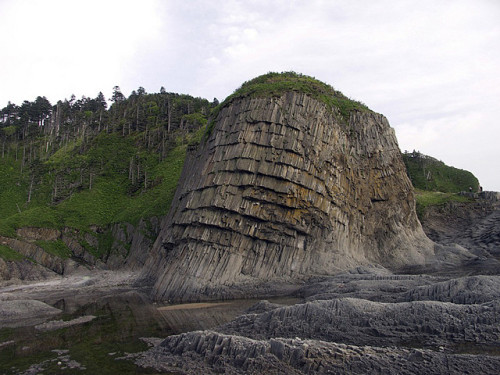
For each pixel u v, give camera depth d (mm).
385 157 62781
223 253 45531
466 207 85438
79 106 148750
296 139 50688
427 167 119750
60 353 23875
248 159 49219
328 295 30969
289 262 46344
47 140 124812
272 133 50438
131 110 130125
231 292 42406
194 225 48250
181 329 28172
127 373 19594
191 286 43875
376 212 59500
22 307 39344
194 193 51406
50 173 102312
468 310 21422
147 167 102125
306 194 49125
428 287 26547
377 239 58531
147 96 143875
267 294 41656
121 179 100000
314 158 51250
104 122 127062
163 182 93938
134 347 24266
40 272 68312
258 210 47312
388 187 61500
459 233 79562
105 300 46250
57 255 73188
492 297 23312
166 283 45969
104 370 20266
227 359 19547
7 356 23844
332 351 18344
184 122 120125
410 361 17234
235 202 47500
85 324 32188
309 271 46438
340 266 48250
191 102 135250
